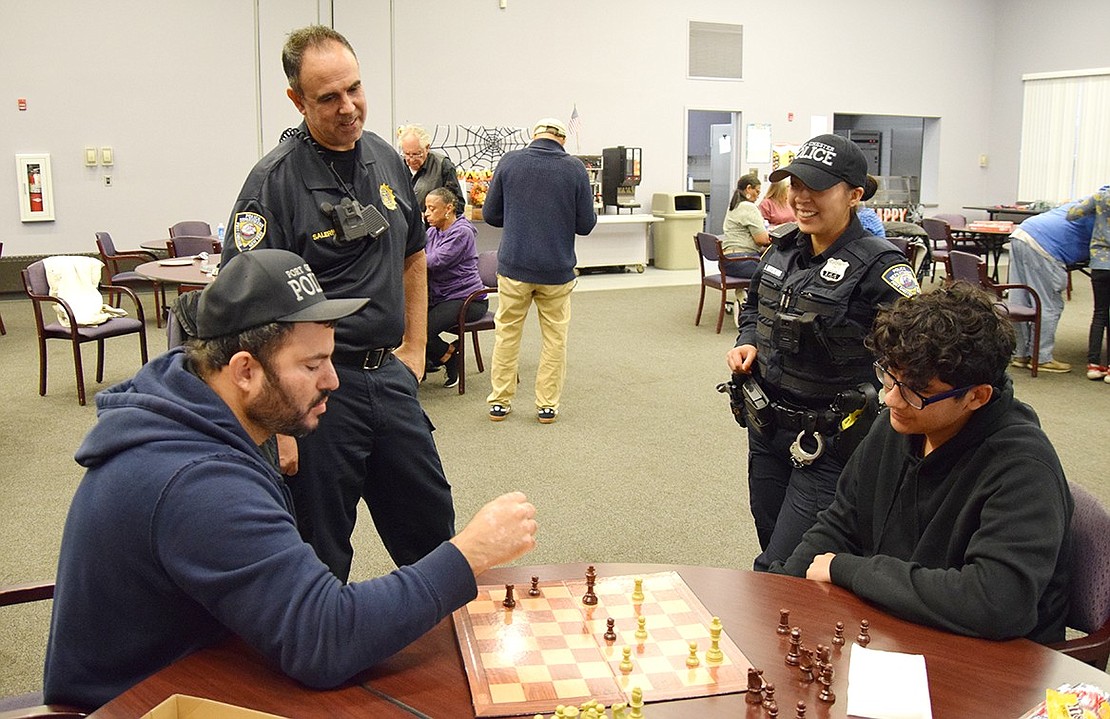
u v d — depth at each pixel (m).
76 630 1.34
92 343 6.86
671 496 3.93
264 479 1.34
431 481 2.42
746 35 11.93
